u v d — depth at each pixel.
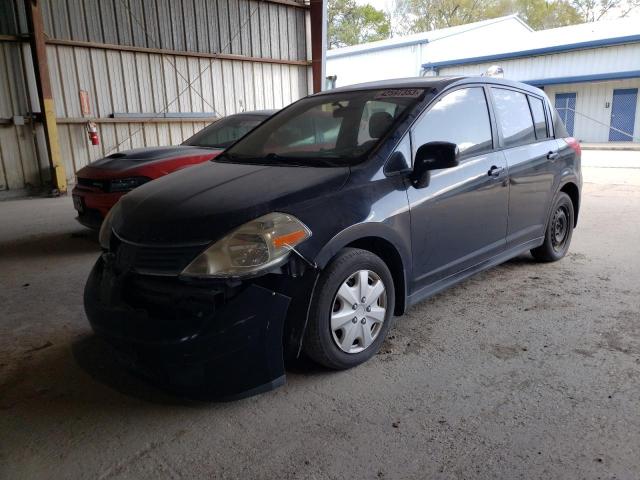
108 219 3.12
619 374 2.81
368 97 3.60
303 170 3.02
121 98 10.80
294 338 2.64
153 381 2.53
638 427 2.35
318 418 2.49
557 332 3.35
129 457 2.26
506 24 28.64
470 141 3.64
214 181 2.99
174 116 11.55
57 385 2.87
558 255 4.83
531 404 2.55
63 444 2.36
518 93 4.30
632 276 4.41
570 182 4.77
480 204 3.62
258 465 2.18
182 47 11.56
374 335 3.02
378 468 2.13
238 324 2.40
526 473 2.08
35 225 7.23
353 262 2.79
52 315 3.89
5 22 9.47
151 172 5.44
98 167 5.62
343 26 40.66
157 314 2.49
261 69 13.12
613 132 21.47
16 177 9.88
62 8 9.84
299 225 2.58
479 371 2.88
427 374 2.87
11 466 2.21
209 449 2.29
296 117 3.80
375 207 2.88
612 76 20.30
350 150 3.19
